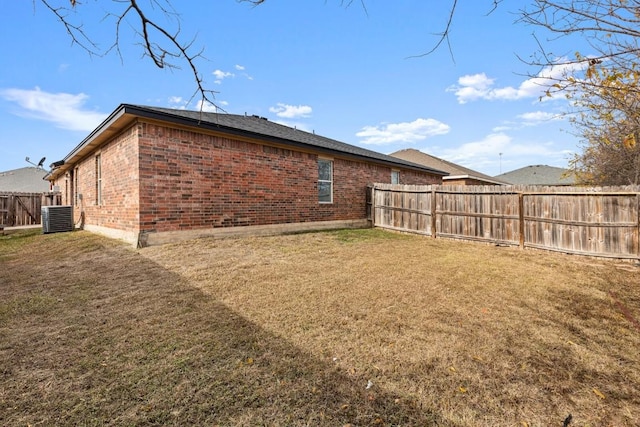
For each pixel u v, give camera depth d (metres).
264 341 2.83
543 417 1.96
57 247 7.32
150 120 6.55
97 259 5.79
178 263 5.41
